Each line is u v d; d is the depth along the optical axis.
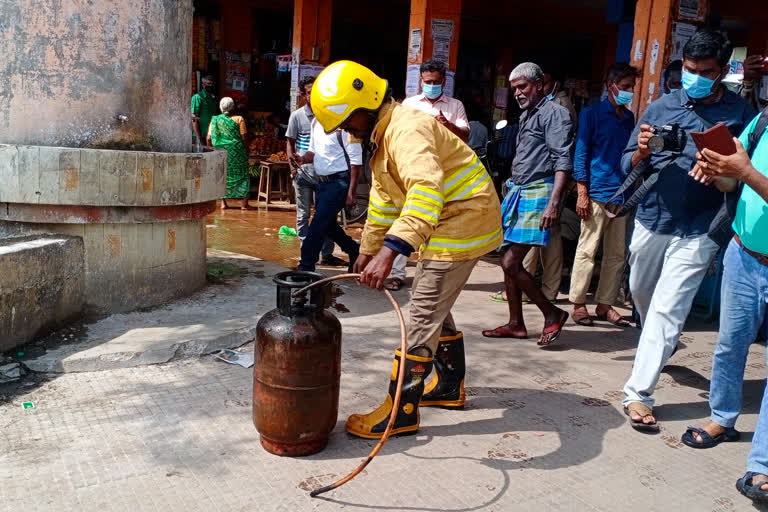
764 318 3.17
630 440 3.40
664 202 3.60
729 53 3.37
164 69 4.76
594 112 5.22
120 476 2.83
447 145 3.10
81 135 4.42
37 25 4.25
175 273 4.98
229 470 2.91
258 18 13.66
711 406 3.43
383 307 5.48
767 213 2.89
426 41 7.84
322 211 5.84
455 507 2.73
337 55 15.62
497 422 3.53
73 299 4.39
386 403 3.30
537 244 4.60
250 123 13.12
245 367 4.04
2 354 3.84
